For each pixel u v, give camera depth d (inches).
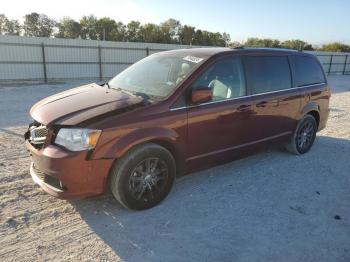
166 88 159.2
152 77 173.3
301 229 140.2
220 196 166.1
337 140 274.8
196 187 175.0
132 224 138.8
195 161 165.0
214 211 151.6
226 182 182.9
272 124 201.5
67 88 637.3
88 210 147.8
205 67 165.8
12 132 268.8
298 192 174.7
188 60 173.2
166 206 154.3
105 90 170.2
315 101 233.3
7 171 183.8
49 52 787.4
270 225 142.1
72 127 132.4
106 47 868.6
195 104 158.6
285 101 206.4
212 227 138.9
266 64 198.2
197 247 125.4
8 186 165.5
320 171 204.8
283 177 193.2
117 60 899.4
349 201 167.6
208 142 167.2
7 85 657.6
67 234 130.2
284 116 208.8
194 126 158.4
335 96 599.2
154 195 151.6
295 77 217.9
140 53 933.2
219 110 167.6
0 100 447.8
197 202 159.2
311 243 130.9
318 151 243.6
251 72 187.8
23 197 155.7
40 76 788.0
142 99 152.0
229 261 118.5
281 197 168.2
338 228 142.4
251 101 183.9
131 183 142.5
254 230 137.9
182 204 156.7
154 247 124.6
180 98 154.6
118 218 142.7
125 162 138.0
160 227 137.5
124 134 136.5
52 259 115.7
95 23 2532.0
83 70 846.5
